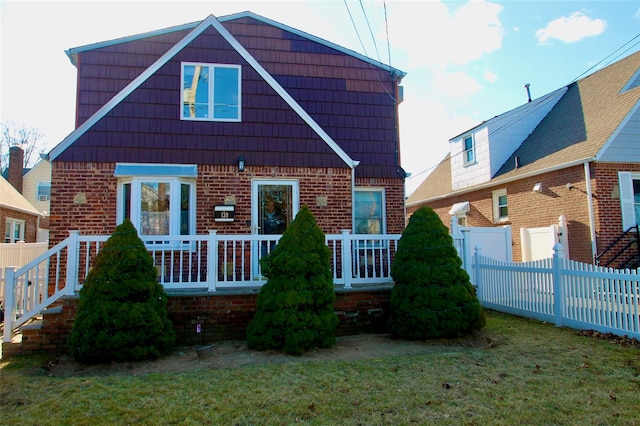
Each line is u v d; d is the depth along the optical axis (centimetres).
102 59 1042
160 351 641
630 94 1314
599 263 1202
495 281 1006
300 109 1009
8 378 543
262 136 984
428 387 483
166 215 899
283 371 542
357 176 1139
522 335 731
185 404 441
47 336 680
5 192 1803
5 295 686
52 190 880
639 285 664
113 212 896
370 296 797
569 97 1700
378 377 518
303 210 708
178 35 1102
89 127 905
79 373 573
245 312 741
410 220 772
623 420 396
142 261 651
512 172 1581
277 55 1203
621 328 689
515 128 1750
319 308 674
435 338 704
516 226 1557
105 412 423
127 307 614
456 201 1970
